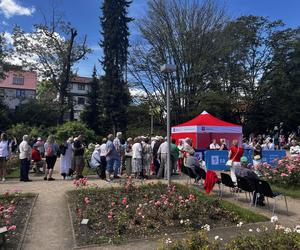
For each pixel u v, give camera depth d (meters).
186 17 38.72
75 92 86.94
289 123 53.59
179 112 39.81
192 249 4.99
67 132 29.62
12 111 51.44
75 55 42.66
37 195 11.14
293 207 10.27
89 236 7.19
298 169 13.72
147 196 10.41
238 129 22.45
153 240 6.93
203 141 23.58
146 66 39.69
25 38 40.78
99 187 12.08
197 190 11.10
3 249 6.52
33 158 17.70
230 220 8.34
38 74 42.28
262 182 9.43
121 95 44.41
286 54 53.91
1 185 13.53
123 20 45.41
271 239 4.95
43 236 7.30
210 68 39.59
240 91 49.91
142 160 15.41
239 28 50.22
